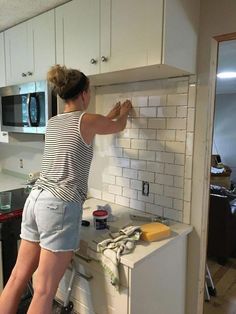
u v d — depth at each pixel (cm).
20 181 273
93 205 199
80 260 148
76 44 165
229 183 432
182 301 172
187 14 142
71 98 137
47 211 126
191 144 161
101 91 202
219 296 231
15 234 177
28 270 144
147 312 139
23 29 204
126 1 138
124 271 126
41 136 253
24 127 204
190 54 148
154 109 174
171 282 157
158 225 153
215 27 148
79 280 151
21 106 204
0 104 229
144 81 177
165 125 170
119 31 142
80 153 131
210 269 276
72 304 149
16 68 217
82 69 163
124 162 194
